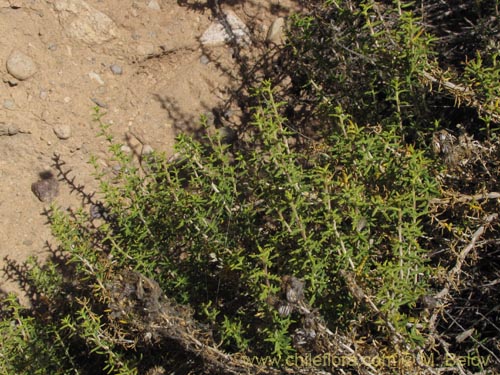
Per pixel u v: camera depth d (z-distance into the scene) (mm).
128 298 976
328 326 982
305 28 1175
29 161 1249
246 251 1090
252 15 1344
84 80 1286
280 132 1044
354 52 1127
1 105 1240
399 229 972
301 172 1023
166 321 967
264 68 1322
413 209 971
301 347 944
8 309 1194
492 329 1077
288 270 1027
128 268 1054
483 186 1030
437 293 1020
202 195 1106
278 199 1024
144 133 1290
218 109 1312
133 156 1283
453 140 1072
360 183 1029
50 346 1124
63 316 1158
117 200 1109
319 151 1130
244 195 1128
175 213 1099
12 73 1245
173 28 1331
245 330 1047
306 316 925
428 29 1292
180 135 1083
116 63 1308
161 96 1311
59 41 1285
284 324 959
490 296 1069
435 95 1171
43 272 1156
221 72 1325
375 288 978
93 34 1297
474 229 1053
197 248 1079
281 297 950
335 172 1075
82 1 1299
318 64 1196
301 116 1297
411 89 1096
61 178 1248
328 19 1281
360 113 1183
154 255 1104
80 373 1124
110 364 1051
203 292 1118
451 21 1289
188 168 1166
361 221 983
